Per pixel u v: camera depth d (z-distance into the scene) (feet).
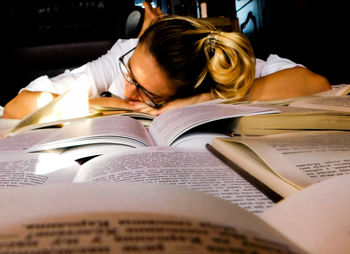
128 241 0.29
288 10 10.68
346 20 8.50
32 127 1.89
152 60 2.62
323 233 0.41
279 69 3.43
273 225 0.45
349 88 2.18
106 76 4.13
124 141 1.32
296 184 0.66
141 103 3.17
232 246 0.31
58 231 0.31
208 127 1.62
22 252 0.27
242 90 2.97
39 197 0.40
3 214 0.34
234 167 0.92
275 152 0.87
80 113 2.35
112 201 0.39
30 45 7.29
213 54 2.95
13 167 1.03
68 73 4.29
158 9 5.03
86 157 1.38
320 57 9.71
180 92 3.01
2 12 7.00
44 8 7.14
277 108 1.54
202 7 9.05
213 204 0.43
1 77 7.23
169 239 0.30
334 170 0.74
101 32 7.52
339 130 1.21
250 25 13.93
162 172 0.89
